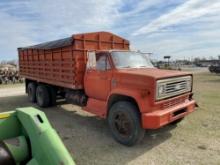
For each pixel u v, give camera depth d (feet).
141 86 14.62
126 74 15.72
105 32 23.02
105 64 17.94
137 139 14.93
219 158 13.41
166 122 14.43
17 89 51.65
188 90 17.56
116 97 16.92
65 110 26.94
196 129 18.71
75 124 20.95
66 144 15.92
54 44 23.97
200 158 13.43
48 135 6.44
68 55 21.76
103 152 14.51
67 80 22.41
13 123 7.66
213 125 19.66
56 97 28.63
